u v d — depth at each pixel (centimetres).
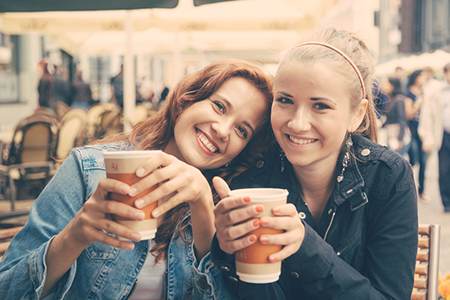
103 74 2300
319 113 110
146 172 91
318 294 110
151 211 95
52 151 447
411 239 120
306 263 105
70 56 1845
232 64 146
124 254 134
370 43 127
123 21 661
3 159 464
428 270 153
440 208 599
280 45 909
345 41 119
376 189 124
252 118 145
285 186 135
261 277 93
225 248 94
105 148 150
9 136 482
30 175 432
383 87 740
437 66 978
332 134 112
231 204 91
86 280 132
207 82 145
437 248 152
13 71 1202
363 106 119
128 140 163
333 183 132
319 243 106
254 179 142
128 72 566
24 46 1245
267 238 90
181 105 149
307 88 109
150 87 1308
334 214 126
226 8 640
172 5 332
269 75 148
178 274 137
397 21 2205
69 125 488
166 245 138
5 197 425
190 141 148
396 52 2202
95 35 950
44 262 110
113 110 673
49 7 343
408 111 707
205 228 117
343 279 108
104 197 94
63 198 134
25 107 1248
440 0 1931
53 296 119
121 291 134
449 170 575
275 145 147
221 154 148
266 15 633
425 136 614
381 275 119
